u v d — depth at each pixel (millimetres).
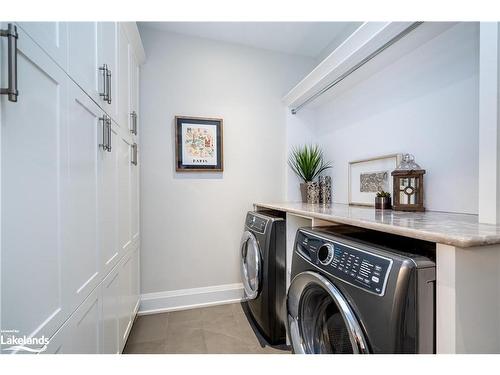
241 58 2357
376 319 666
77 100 872
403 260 655
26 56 596
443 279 627
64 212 766
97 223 1038
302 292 1046
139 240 1994
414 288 627
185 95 2195
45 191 671
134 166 1796
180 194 2186
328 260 896
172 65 2156
